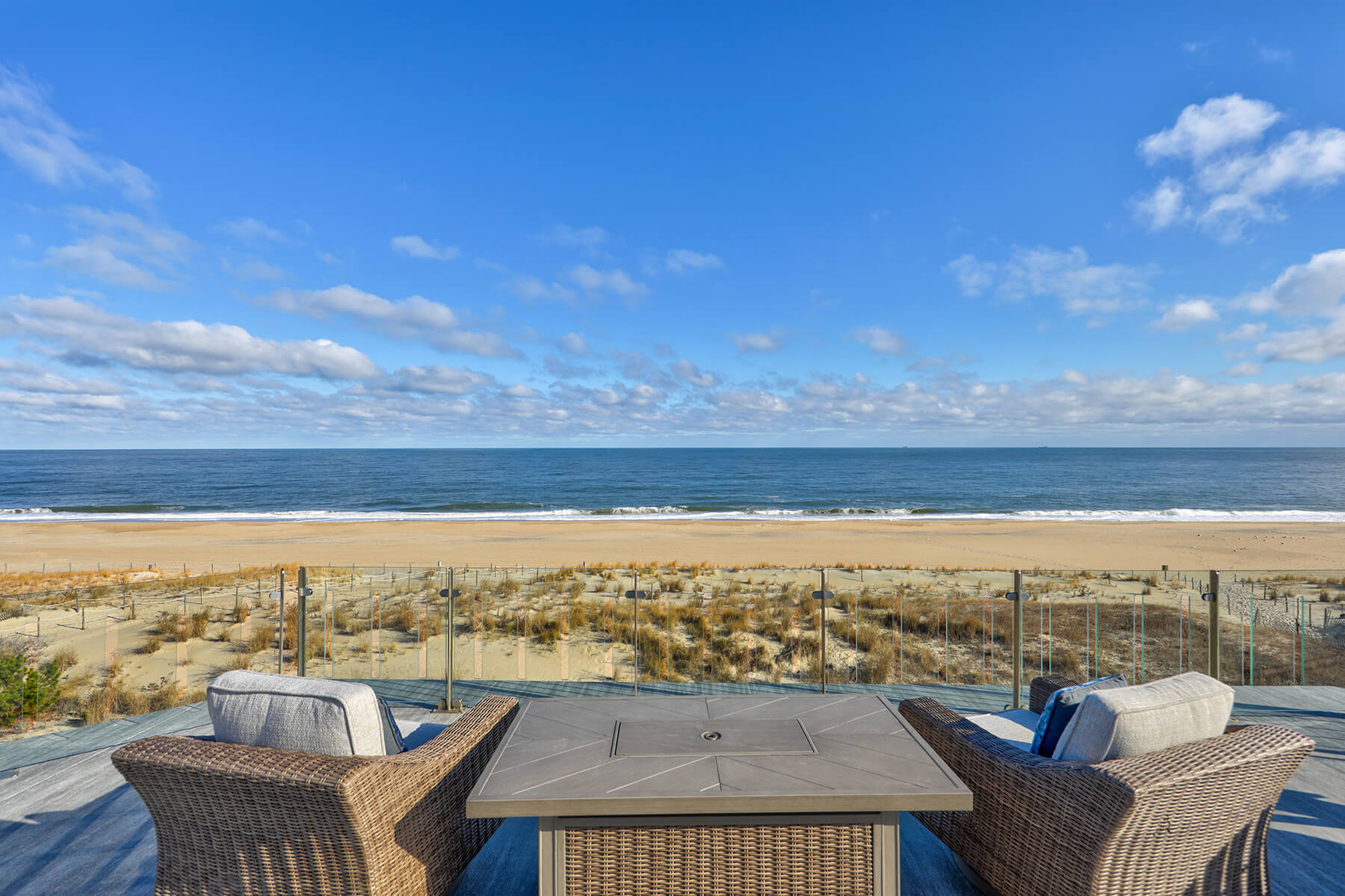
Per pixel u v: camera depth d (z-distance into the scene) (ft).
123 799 10.72
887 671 22.70
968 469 287.07
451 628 14.37
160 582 42.04
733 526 102.37
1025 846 7.03
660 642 26.71
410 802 6.89
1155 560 65.21
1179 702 6.72
